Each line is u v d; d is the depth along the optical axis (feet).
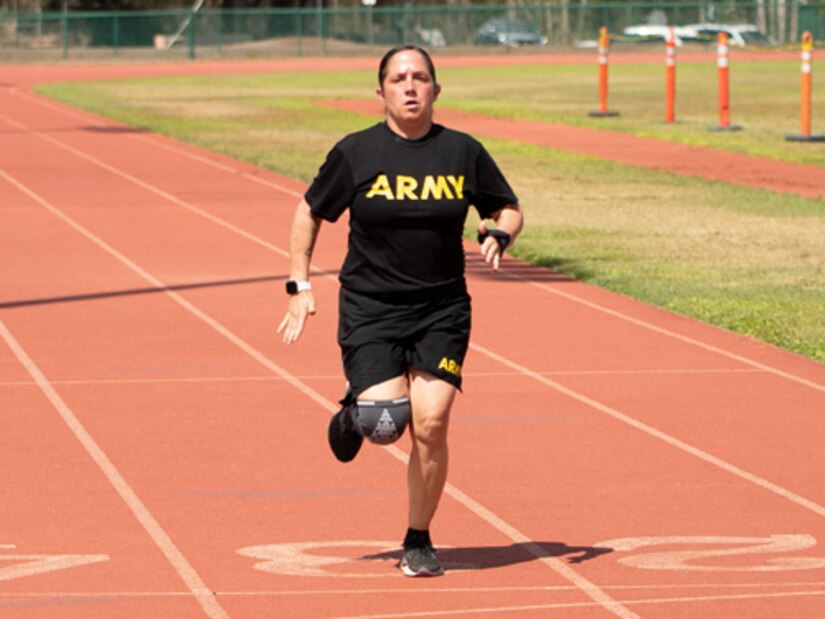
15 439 61.21
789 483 56.13
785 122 248.93
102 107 279.08
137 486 54.65
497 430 63.57
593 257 113.70
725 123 229.86
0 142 208.13
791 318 89.86
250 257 112.16
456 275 44.09
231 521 50.55
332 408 67.15
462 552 47.55
